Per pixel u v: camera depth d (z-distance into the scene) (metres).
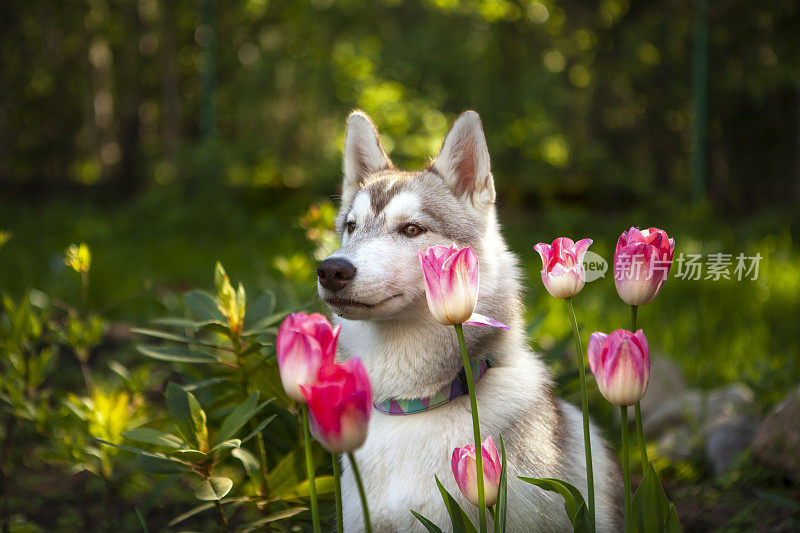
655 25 16.31
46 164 23.19
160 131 22.27
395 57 15.57
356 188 3.50
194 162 15.40
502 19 17.02
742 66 16.03
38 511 3.91
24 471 4.30
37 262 10.11
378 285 2.67
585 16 17.59
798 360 5.49
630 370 1.88
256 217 14.48
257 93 16.58
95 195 18.61
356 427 1.65
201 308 3.14
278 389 3.08
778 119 16.75
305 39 16.61
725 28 15.90
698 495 4.06
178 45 20.12
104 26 19.94
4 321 3.66
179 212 14.26
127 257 10.81
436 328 2.77
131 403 4.13
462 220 3.08
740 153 17.20
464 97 15.94
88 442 3.67
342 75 15.45
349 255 2.72
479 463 1.96
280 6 17.86
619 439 4.61
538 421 2.80
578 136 19.73
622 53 17.00
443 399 2.73
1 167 22.06
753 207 17.17
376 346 2.83
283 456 3.37
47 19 21.14
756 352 5.95
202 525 3.80
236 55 17.33
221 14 18.39
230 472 3.86
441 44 16.09
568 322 6.96
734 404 4.92
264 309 3.24
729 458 4.28
